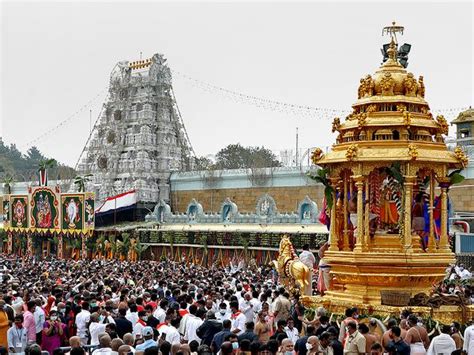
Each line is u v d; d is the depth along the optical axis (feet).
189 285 110.11
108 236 310.45
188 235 281.13
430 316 70.44
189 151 383.04
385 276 74.18
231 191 322.14
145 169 348.38
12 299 89.92
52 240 327.47
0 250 370.12
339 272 78.02
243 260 256.93
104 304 83.35
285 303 77.05
